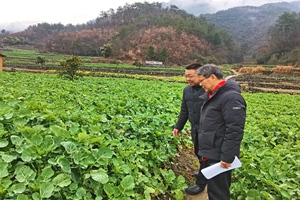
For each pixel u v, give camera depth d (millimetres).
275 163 5289
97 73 39188
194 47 99125
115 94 10828
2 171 3203
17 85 12203
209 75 3715
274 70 57906
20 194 2928
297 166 5109
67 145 3811
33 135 3818
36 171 3492
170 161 5715
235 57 112125
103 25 142875
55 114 5352
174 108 9039
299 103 16484
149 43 97312
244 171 4820
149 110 8180
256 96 19812
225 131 3686
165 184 4750
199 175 4707
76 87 12695
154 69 55844
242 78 44219
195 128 4785
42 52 101812
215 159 3826
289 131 7766
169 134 5934
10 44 125688
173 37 101438
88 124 5508
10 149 3762
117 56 89688
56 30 164250
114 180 3859
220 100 3686
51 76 24969
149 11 144000
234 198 4434
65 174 3355
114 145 4598
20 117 4730
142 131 5648
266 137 7586
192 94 4789
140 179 4105
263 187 4504
